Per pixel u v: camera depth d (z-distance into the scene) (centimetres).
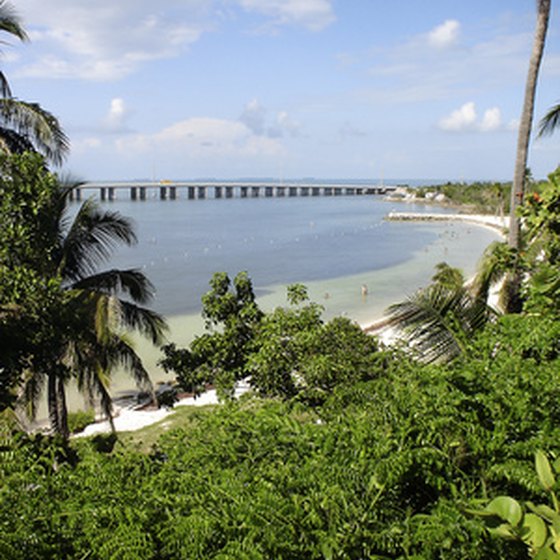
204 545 246
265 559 243
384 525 271
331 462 307
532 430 328
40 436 455
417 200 16350
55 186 857
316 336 907
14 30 1177
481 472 313
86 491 283
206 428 383
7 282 724
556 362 382
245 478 298
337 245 6688
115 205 14100
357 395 407
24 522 253
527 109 1071
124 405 1834
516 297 936
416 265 5200
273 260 5428
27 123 1158
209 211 12544
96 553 244
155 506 274
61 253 1127
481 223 9562
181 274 4562
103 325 1059
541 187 722
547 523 254
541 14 1048
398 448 304
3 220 782
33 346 757
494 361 391
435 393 341
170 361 1194
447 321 573
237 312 1148
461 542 247
